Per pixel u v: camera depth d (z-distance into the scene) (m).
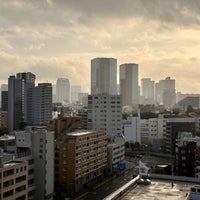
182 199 99.94
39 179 169.00
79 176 193.88
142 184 115.81
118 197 100.56
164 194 104.56
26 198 148.75
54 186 181.50
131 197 100.94
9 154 157.12
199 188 102.88
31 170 167.38
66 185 188.50
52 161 175.00
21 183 145.50
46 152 169.88
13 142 197.25
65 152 189.25
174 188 111.81
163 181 121.62
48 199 171.50
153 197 101.25
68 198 178.88
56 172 191.00
